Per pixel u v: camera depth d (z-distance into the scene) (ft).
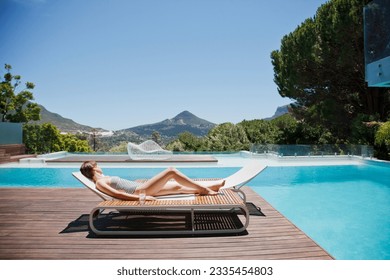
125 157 52.65
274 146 51.31
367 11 38.78
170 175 14.90
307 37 59.93
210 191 15.38
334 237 17.02
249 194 21.99
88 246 11.90
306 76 63.87
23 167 42.91
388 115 58.54
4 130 55.62
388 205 24.18
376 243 16.12
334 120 61.31
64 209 17.46
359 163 46.16
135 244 12.10
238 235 13.11
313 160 48.88
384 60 35.55
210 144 67.72
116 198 14.43
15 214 16.39
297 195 28.17
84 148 119.24
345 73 60.64
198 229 13.79
